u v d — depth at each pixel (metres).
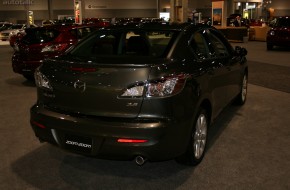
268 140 4.73
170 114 3.22
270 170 3.80
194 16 33.75
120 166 3.94
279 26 17.33
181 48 3.78
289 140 4.73
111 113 3.26
